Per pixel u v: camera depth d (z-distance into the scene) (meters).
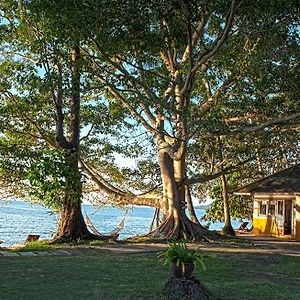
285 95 18.88
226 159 26.19
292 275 12.45
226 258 15.28
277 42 16.62
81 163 22.38
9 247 21.34
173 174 23.03
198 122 17.23
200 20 16.22
